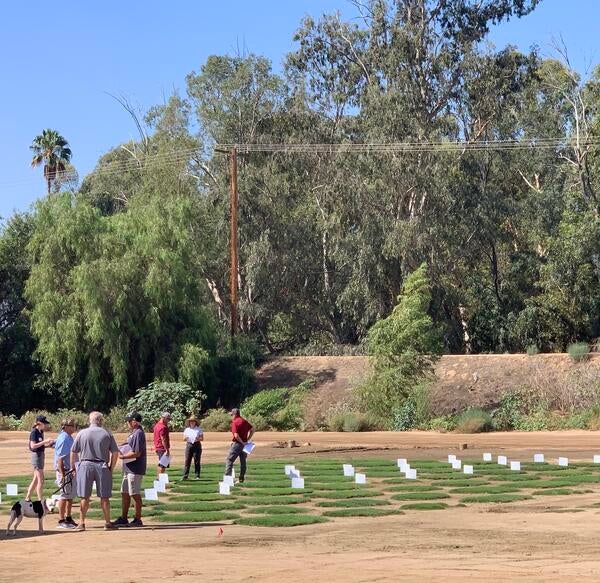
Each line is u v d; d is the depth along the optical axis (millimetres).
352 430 48594
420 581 12555
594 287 60750
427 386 50594
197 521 19078
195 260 61531
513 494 22656
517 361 53375
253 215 68250
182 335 56750
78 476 18109
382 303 63156
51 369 57656
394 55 64938
